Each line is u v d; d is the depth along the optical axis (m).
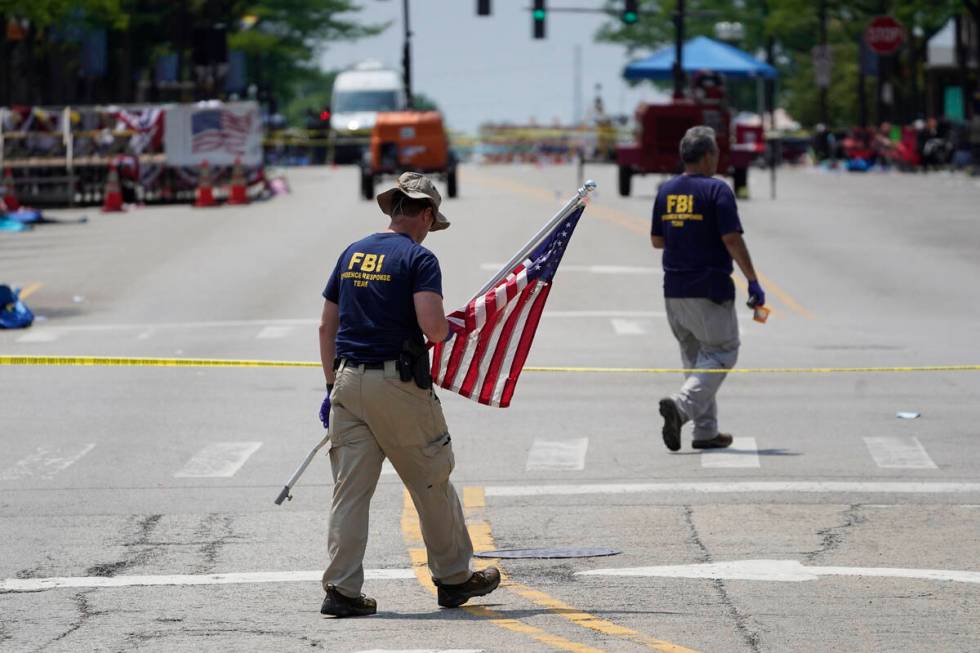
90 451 40.53
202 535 31.39
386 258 24.47
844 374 52.81
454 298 72.25
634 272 83.12
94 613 25.66
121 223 114.25
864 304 72.75
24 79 179.00
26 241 102.44
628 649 22.95
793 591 26.39
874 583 26.86
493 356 26.14
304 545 30.48
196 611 25.69
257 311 70.00
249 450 40.53
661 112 127.75
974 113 196.12
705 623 24.41
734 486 35.41
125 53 185.00
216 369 54.91
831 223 110.75
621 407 46.84
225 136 134.12
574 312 69.56
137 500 34.75
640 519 32.25
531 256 26.20
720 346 39.41
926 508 32.97
